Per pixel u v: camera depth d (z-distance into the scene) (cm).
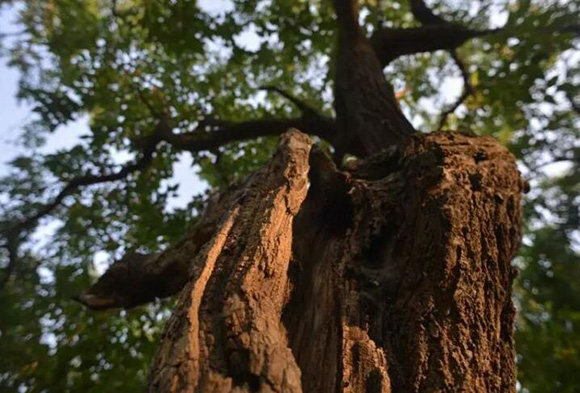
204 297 202
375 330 231
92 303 384
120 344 559
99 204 720
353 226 296
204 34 714
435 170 286
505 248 265
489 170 296
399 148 352
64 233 696
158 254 389
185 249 376
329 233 315
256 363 168
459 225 251
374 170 349
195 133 682
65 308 596
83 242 690
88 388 524
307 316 248
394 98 530
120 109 727
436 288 235
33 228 715
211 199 407
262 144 782
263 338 178
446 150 302
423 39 642
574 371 526
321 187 329
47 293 643
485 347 221
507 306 249
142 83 736
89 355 537
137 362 555
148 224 679
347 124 528
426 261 248
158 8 694
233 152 779
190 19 692
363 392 193
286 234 242
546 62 733
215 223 361
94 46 732
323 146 768
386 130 481
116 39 779
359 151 514
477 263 244
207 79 787
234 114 790
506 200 288
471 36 641
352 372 198
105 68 727
